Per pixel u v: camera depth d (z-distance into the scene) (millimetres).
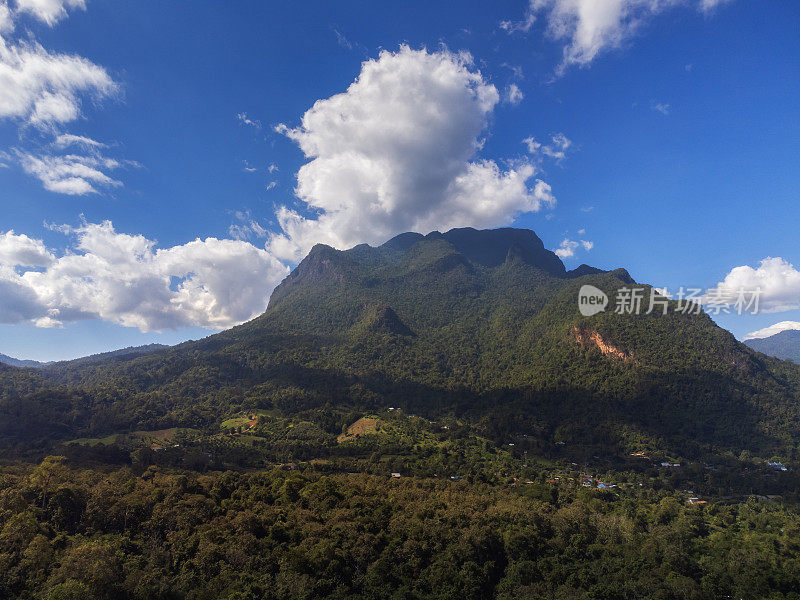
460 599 63562
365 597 59781
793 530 90125
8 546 60406
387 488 100875
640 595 67188
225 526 70938
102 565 56531
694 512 105312
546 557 75938
